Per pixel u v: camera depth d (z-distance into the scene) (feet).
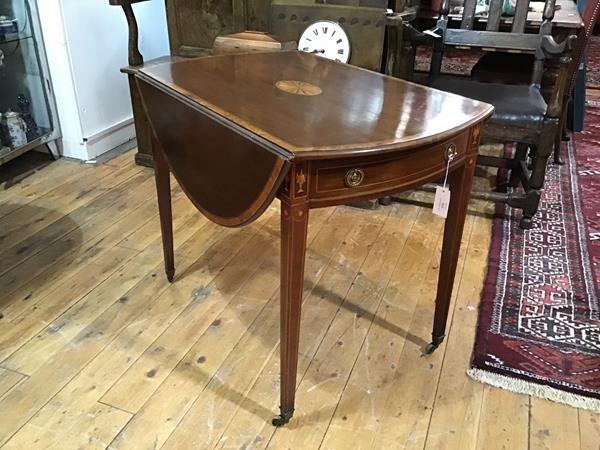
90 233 7.13
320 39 7.45
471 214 7.77
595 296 6.04
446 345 5.31
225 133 3.87
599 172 9.16
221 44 7.59
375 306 5.86
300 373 4.94
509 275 6.38
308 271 6.41
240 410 4.57
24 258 6.57
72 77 8.63
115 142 9.84
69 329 5.42
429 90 4.60
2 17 8.33
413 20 8.09
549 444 4.30
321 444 4.28
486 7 8.34
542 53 7.22
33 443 4.23
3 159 8.23
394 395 4.74
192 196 4.73
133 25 8.00
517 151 8.01
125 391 4.72
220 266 6.49
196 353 5.16
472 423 4.48
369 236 7.17
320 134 3.53
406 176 3.82
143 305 5.79
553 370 4.99
